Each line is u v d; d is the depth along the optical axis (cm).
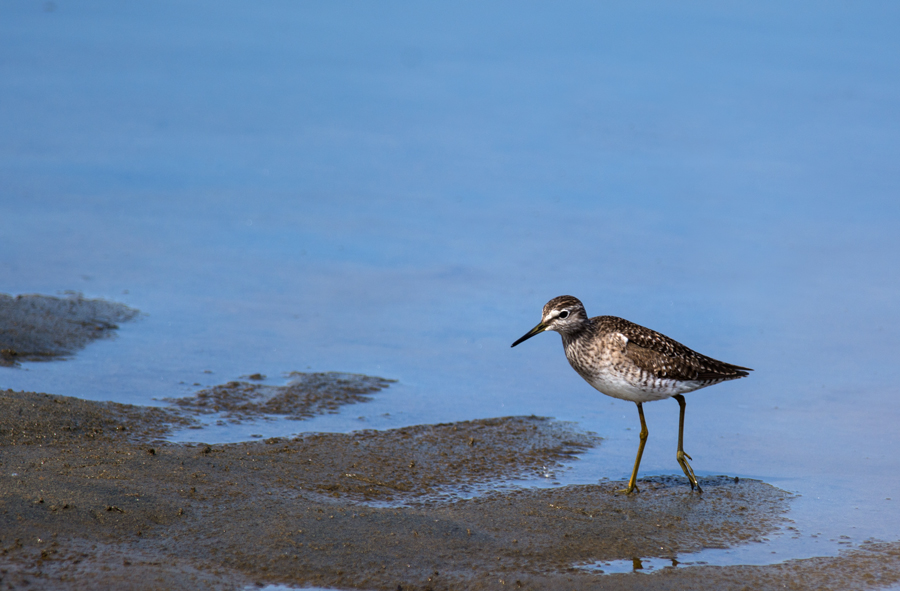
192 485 1156
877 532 1134
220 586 942
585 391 1630
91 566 952
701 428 1476
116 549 990
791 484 1277
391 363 1694
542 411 1541
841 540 1111
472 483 1263
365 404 1532
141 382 1552
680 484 1279
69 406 1395
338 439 1384
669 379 1263
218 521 1066
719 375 1309
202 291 1945
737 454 1382
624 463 1359
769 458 1366
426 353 1739
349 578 973
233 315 1850
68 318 1758
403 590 959
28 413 1350
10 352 1602
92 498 1076
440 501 1192
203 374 1603
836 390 1591
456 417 1501
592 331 1316
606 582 990
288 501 1135
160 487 1135
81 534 1007
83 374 1562
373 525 1072
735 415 1523
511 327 1845
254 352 1702
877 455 1373
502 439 1421
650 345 1279
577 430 1475
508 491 1239
